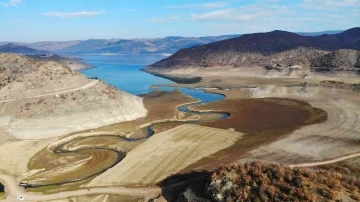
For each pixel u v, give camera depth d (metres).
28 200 58.62
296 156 71.06
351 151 72.75
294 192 44.28
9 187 63.69
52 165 74.44
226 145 82.56
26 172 70.69
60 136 92.12
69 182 66.00
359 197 42.59
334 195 42.59
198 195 51.16
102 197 58.72
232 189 47.81
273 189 45.66
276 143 81.31
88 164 75.00
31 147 84.31
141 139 91.06
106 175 67.38
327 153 72.06
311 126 95.75
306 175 47.62
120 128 100.19
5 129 91.19
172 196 57.56
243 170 50.56
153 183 63.09
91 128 98.88
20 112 96.12
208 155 75.94
